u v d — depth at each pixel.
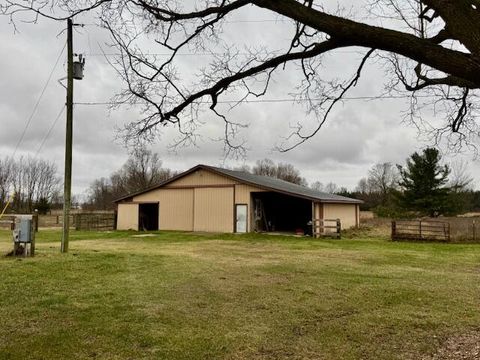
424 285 9.51
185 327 6.06
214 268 11.45
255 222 26.89
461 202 40.44
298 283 9.45
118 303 7.29
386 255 15.43
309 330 6.05
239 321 6.42
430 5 3.33
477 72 3.02
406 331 6.06
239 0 4.04
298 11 3.63
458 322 6.55
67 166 14.17
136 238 22.91
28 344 5.22
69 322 6.16
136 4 4.28
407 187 41.88
